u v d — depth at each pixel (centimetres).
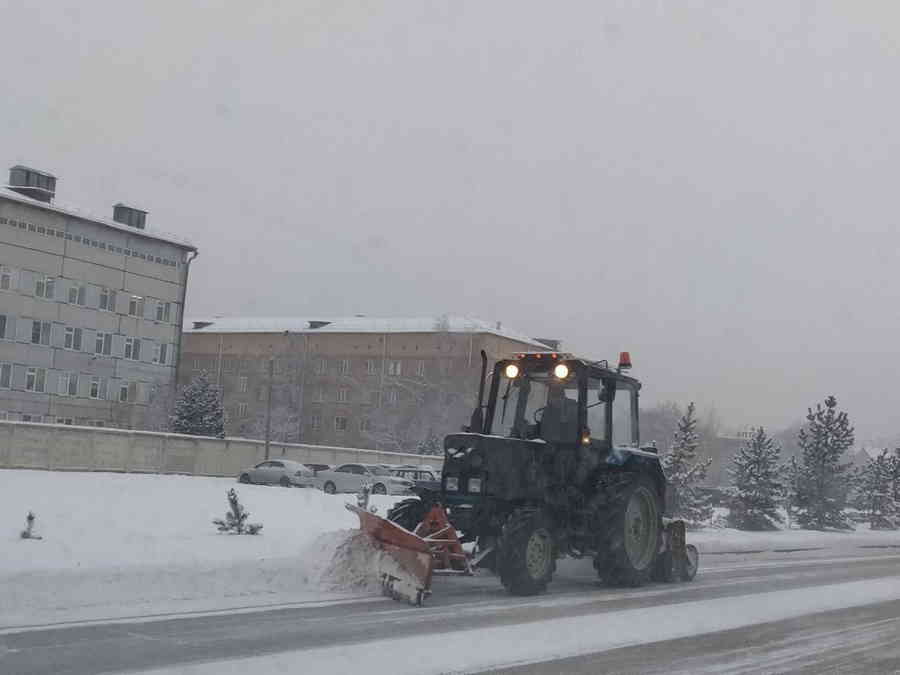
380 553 1084
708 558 2005
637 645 881
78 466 3409
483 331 7375
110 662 689
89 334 5859
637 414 1451
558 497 1261
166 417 5734
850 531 3631
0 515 1811
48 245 5638
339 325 8069
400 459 5031
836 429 3694
